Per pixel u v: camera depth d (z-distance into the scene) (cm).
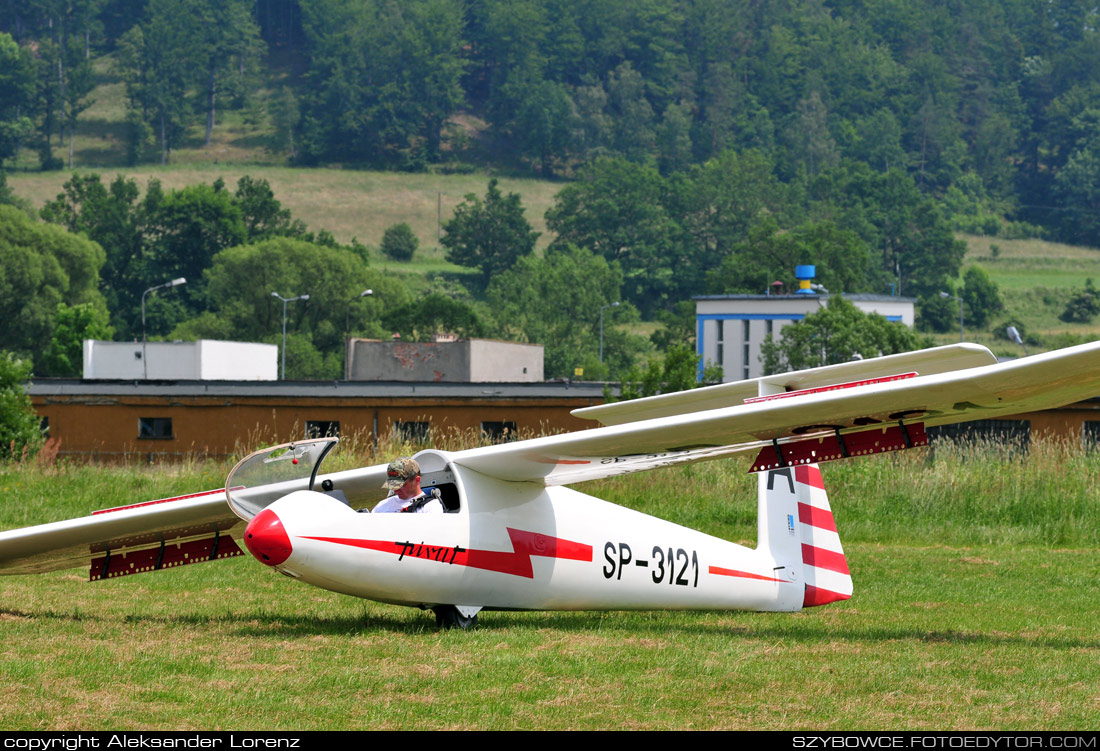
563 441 2067
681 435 2112
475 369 12875
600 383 8638
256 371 13175
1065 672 1791
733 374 18212
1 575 2911
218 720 1445
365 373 13088
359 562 2002
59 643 1958
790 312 17925
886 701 1576
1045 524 4256
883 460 4966
